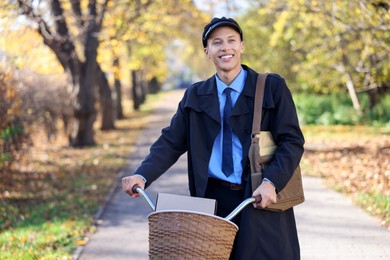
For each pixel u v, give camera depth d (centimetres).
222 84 369
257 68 2759
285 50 2673
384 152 1534
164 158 376
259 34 2634
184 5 2259
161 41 2778
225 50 362
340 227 796
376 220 827
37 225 859
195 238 314
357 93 2638
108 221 912
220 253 320
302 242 727
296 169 365
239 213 363
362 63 1906
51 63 2055
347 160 1456
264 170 355
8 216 912
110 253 722
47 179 1323
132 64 2784
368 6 1252
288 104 361
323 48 1742
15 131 1110
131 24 1997
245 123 362
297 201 365
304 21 1667
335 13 1389
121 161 1662
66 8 2052
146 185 369
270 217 359
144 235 816
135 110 4575
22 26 1580
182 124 378
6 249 711
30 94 1606
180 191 1170
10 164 1123
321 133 2292
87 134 2073
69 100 2116
